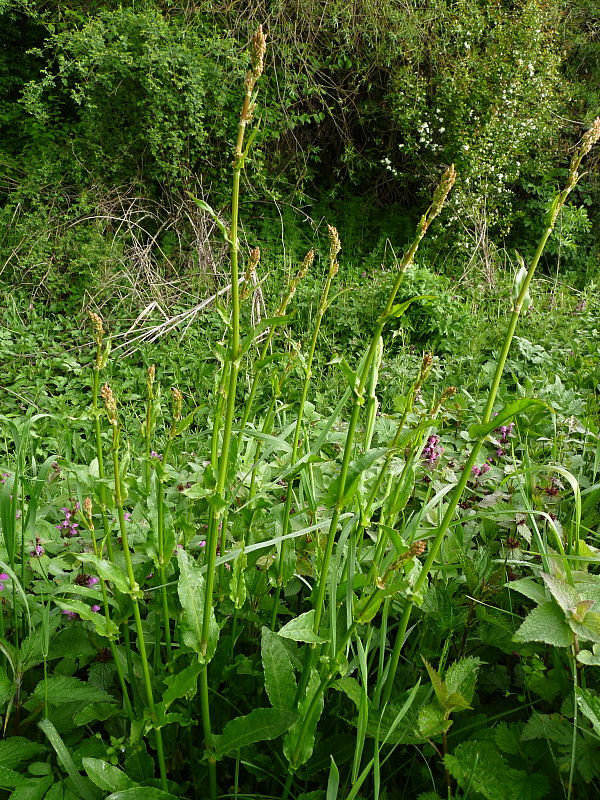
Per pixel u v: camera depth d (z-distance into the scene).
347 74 9.15
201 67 7.62
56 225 7.18
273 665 1.49
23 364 5.56
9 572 1.64
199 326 6.21
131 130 7.79
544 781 1.41
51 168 7.52
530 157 9.81
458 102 8.73
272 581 1.72
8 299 6.45
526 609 1.93
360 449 1.71
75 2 8.41
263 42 1.09
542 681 1.61
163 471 1.36
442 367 5.62
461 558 1.82
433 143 9.14
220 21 8.44
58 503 2.60
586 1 10.21
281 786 1.63
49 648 1.78
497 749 1.54
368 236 9.55
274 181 8.84
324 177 10.14
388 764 1.67
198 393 5.08
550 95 9.15
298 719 1.36
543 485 2.45
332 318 6.52
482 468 2.69
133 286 6.38
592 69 10.36
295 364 1.86
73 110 9.18
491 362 5.27
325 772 1.64
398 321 6.37
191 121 7.51
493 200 9.16
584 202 10.02
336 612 1.51
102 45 7.30
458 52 8.96
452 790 1.58
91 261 6.61
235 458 1.62
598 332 6.21
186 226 7.67
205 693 1.39
